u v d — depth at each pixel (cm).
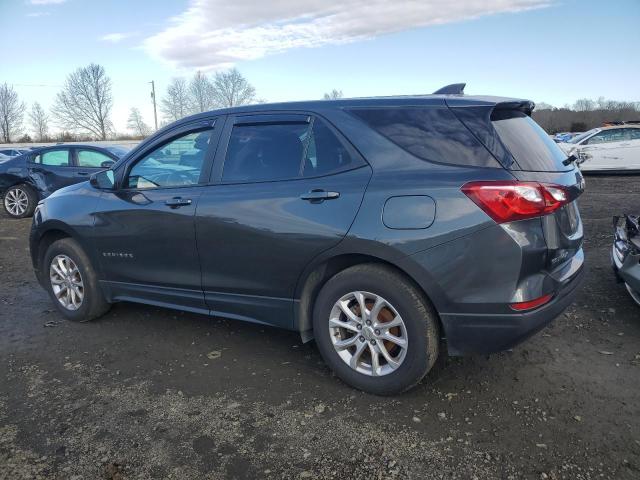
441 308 284
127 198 401
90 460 261
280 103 353
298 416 295
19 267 662
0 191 1097
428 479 240
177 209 369
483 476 241
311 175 324
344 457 258
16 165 1092
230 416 297
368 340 310
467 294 277
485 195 270
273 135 346
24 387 338
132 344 403
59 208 443
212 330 427
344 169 313
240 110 366
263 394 321
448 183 279
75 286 446
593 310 439
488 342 281
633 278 392
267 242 330
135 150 411
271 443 271
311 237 312
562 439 265
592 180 1443
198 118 385
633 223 423
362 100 327
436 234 278
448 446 263
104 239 414
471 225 272
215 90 6112
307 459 257
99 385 338
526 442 264
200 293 375
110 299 434
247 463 256
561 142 1650
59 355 386
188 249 369
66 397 323
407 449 262
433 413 293
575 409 292
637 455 251
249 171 351
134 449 269
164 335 419
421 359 293
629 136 1500
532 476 239
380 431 278
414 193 285
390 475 244
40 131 6719
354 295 311
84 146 1105
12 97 6469
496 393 312
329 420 290
